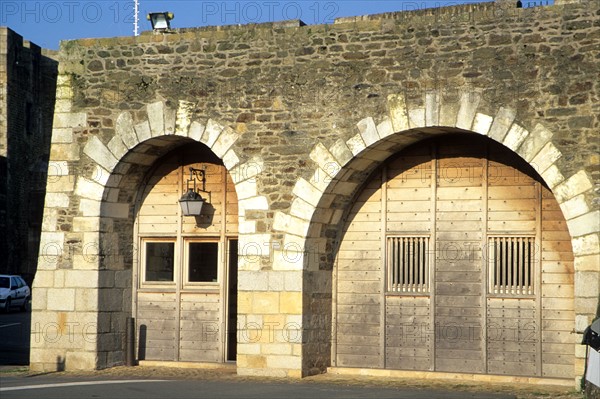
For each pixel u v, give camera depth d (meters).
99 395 11.39
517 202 13.06
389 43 13.04
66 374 13.87
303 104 13.43
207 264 14.64
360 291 13.84
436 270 13.45
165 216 14.82
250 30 13.77
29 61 37.66
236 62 13.79
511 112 12.39
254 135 13.63
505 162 13.15
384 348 13.66
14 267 36.34
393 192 13.74
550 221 12.86
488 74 12.52
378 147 13.20
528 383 12.77
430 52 12.81
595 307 11.80
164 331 14.73
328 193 13.36
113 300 14.52
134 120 14.20
